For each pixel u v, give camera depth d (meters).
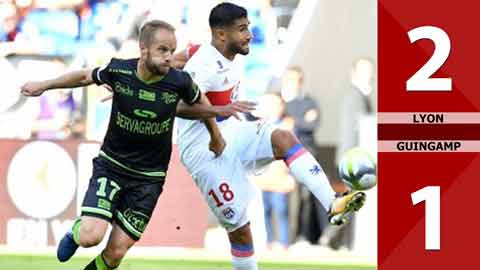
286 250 29.61
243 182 19.02
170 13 35.22
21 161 28.61
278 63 36.12
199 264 25.27
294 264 26.30
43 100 32.88
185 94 16.91
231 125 19.03
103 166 17.05
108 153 17.02
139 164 16.94
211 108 17.23
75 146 28.62
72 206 28.64
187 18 35.06
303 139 31.06
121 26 35.72
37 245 28.56
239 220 19.19
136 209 16.95
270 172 30.09
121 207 17.06
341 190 31.34
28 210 28.62
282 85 31.64
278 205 30.14
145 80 16.62
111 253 16.98
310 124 31.06
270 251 29.14
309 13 36.75
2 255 26.36
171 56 16.42
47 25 35.69
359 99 31.30
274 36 36.38
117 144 16.92
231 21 18.55
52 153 28.61
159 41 16.27
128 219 16.98
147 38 16.33
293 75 31.22
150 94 16.64
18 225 28.64
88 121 32.53
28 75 34.66
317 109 31.17
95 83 16.91
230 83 18.81
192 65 18.70
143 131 16.78
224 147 18.30
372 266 26.20
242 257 19.69
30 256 26.31
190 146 18.95
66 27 35.69
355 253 29.16
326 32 36.69
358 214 29.67
